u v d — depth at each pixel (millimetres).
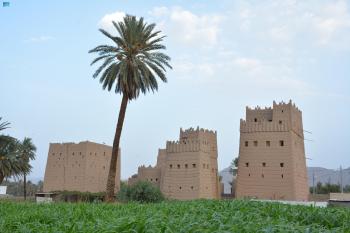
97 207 20797
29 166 71562
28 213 18156
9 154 64250
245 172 63906
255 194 62500
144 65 42938
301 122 69562
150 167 71250
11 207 23641
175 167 65625
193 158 64562
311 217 14711
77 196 67375
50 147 88062
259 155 63719
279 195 61250
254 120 66312
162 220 12195
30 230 12406
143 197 47094
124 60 43562
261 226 11617
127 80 43156
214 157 70750
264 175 62750
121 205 22281
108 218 15461
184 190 63969
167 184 65500
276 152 62906
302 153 68062
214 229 10945
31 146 72062
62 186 84688
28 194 124688
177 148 66188
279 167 62250
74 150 85438
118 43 44156
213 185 69188
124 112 44438
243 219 13445
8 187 125188
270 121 64875
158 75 44250
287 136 62844
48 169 87000
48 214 16766
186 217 13039
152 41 44656
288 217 14906
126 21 44219
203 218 13531
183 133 68125
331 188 103312
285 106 64062
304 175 67438
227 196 73500
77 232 11227
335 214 15070
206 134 68125
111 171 44188
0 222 14461
